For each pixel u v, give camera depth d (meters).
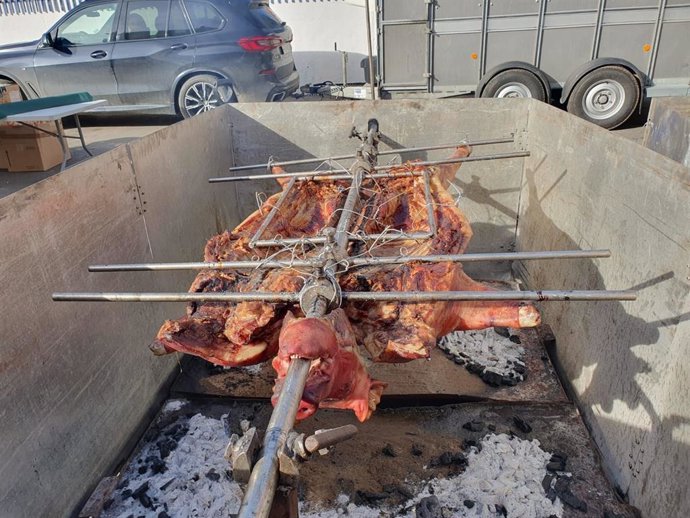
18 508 2.34
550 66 7.26
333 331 1.90
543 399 3.44
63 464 2.64
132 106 8.50
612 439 2.83
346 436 1.44
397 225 3.71
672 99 4.01
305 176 3.80
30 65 8.47
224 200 5.39
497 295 2.07
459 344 4.01
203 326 2.49
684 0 6.71
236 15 7.97
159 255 3.77
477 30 7.11
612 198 2.96
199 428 3.32
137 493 2.85
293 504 1.48
